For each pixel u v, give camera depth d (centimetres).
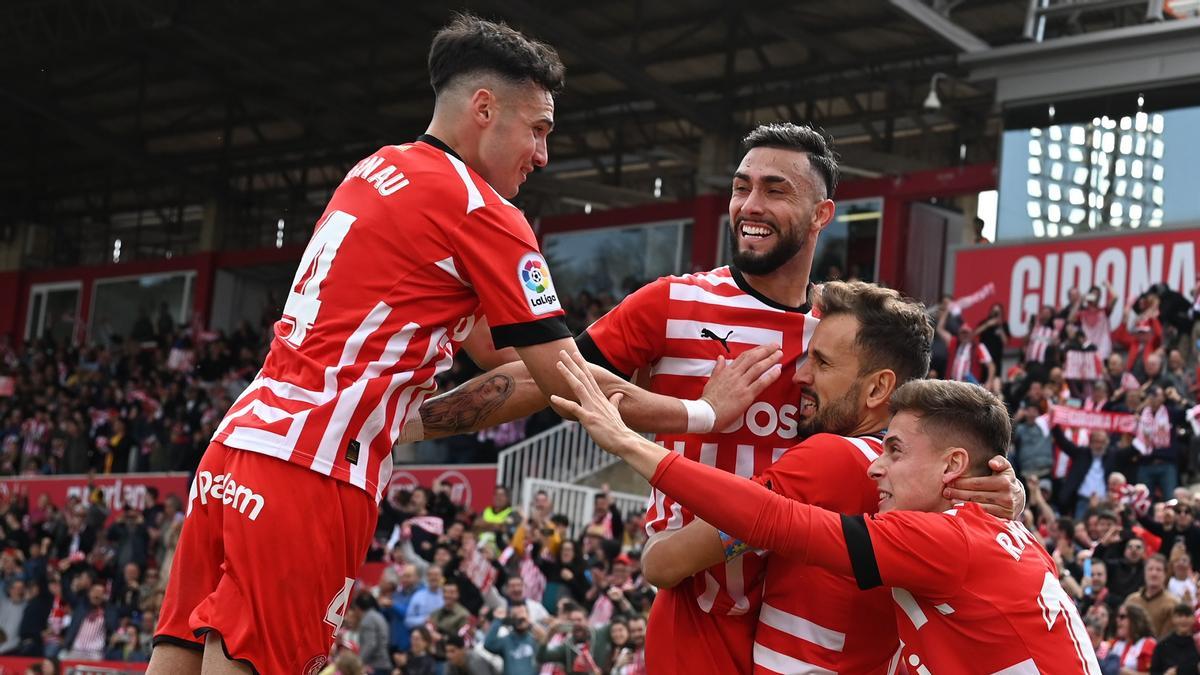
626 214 2195
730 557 317
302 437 285
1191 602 900
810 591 314
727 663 328
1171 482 1241
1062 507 1274
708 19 1995
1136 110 1552
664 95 2016
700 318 345
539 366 301
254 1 1991
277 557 283
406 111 2434
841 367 328
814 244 345
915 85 2061
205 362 2328
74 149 2803
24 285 2911
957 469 303
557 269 2244
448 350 307
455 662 1043
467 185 301
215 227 2698
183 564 296
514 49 310
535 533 1293
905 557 288
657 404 322
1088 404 1295
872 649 319
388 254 295
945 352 1542
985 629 290
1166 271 1488
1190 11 1538
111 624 1567
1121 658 872
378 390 291
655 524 344
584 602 1201
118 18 2208
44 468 2267
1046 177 1609
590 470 1673
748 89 2205
